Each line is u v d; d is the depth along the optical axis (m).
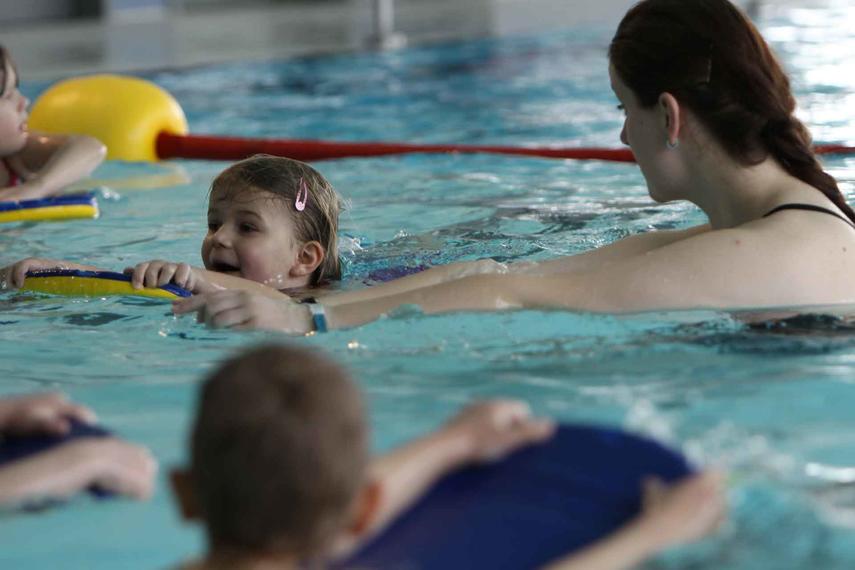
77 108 7.97
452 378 3.24
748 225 3.69
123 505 2.50
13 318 4.07
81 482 2.44
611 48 3.77
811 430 2.75
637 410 2.91
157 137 7.98
